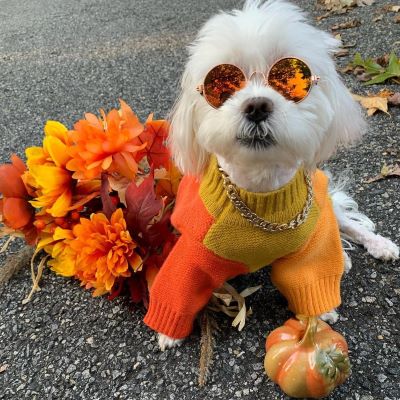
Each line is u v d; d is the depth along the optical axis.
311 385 0.31
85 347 0.40
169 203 0.45
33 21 1.27
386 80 0.71
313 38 0.32
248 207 0.34
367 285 0.42
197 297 0.38
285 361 0.33
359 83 0.72
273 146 0.31
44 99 0.83
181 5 1.21
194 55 0.33
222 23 0.32
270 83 0.31
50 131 0.42
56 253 0.43
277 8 0.33
